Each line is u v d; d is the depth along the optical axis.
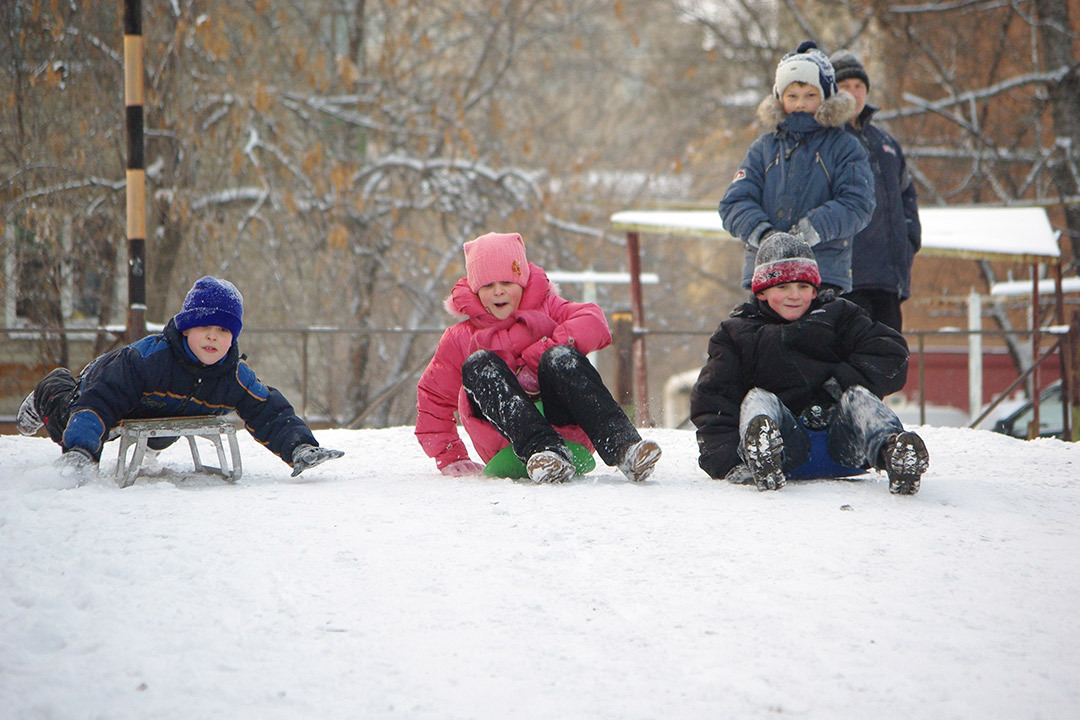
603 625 6.67
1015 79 44.53
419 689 5.79
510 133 48.53
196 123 34.00
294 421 12.23
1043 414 31.78
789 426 10.77
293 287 38.12
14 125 28.56
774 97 13.63
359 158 41.59
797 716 5.48
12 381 29.06
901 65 48.94
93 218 30.42
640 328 27.70
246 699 5.68
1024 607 7.03
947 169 49.28
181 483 11.70
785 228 13.39
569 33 53.25
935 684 5.85
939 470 12.62
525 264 12.20
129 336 21.80
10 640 6.46
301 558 7.92
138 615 6.84
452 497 10.04
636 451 10.85
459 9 46.47
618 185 54.84
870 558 8.00
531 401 11.47
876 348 11.09
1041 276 38.72
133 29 21.06
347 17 43.19
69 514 9.23
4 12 28.31
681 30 63.19
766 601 7.07
